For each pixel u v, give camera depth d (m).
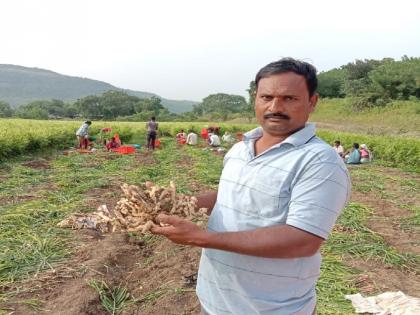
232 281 2.12
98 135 24.97
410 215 8.86
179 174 12.95
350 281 5.20
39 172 12.29
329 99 65.81
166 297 4.68
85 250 5.87
